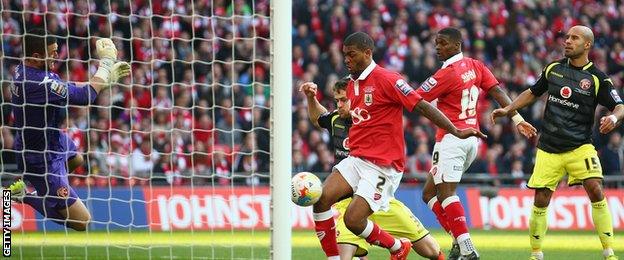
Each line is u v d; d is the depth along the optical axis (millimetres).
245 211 43156
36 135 28984
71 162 30531
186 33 56812
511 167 53812
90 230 41906
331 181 23938
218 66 56281
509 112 28547
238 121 53312
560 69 28516
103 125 49844
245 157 51469
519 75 60188
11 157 45938
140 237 39594
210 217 43094
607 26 62906
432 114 22875
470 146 27625
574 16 63219
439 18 61000
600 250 37156
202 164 50250
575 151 28438
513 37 61500
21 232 39250
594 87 28109
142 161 49344
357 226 23500
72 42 53719
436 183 27766
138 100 51938
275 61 22328
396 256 24844
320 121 26812
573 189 46531
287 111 22328
